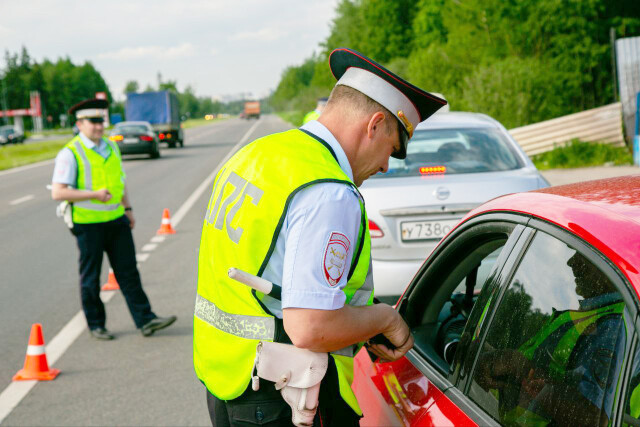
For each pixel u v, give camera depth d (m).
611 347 1.17
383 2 50.94
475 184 4.95
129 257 5.30
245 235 1.58
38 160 30.61
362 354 2.29
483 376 1.55
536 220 1.50
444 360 1.92
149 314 5.39
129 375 4.56
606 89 19.53
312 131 1.69
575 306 1.29
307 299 1.47
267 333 1.59
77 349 5.13
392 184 5.03
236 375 1.64
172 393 4.23
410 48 50.44
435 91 24.08
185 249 8.90
